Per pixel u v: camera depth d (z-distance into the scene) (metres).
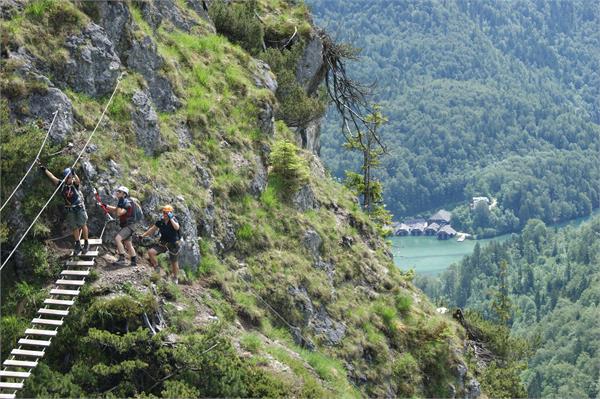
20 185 30.55
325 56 61.16
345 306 40.97
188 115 39.72
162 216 33.34
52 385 26.97
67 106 32.81
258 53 52.84
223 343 29.89
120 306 29.11
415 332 43.09
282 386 31.28
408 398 40.38
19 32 33.12
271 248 39.34
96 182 32.28
